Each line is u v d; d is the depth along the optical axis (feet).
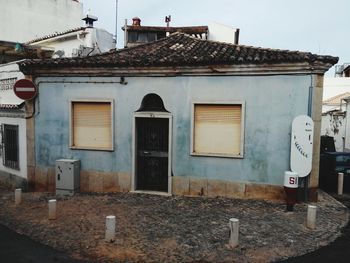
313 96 27.48
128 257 18.49
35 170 33.83
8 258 18.47
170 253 18.94
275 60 27.12
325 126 75.72
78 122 32.73
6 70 37.52
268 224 23.22
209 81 29.37
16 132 35.42
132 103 31.14
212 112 29.78
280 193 28.58
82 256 18.70
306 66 27.09
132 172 31.55
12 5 63.87
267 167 28.76
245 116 28.89
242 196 29.35
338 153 36.40
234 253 18.93
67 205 27.94
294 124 27.48
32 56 51.16
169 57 30.25
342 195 33.81
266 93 28.40
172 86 30.22
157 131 31.53
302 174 27.71
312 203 28.35
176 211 26.11
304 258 18.47
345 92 88.84
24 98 32.42
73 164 31.42
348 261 18.16
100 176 32.30
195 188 30.30
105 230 22.16
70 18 73.00
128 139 31.45
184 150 30.35
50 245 20.27
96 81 31.71
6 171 37.50
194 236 21.21
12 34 64.08
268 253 18.97
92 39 56.90
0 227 23.47
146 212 25.88
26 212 26.53
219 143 29.76
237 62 27.91
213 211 26.05
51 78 32.76
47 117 33.22
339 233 22.24
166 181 31.60
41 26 68.13
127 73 30.78
